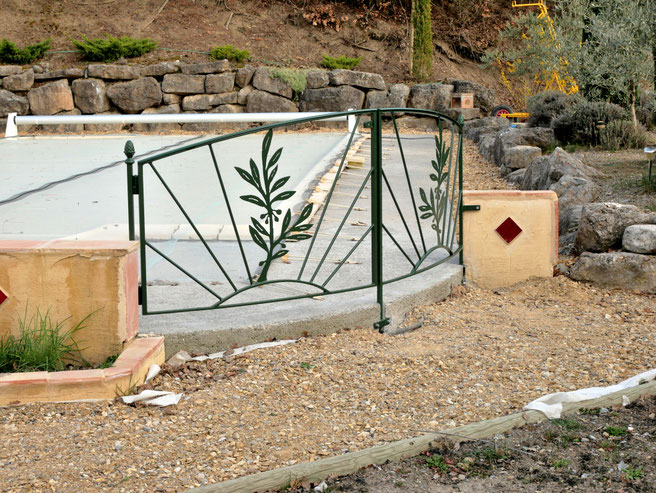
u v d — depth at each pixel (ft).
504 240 16.33
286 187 25.09
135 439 9.36
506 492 8.07
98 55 51.03
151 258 16.69
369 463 8.69
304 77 49.85
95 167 31.09
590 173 23.82
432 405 10.41
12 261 10.94
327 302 13.80
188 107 49.83
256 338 12.60
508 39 61.41
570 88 43.14
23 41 54.54
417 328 13.85
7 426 9.65
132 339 11.53
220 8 59.82
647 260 15.65
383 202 23.79
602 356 12.17
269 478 8.23
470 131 42.96
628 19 27.89
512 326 13.80
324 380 11.24
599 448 8.97
